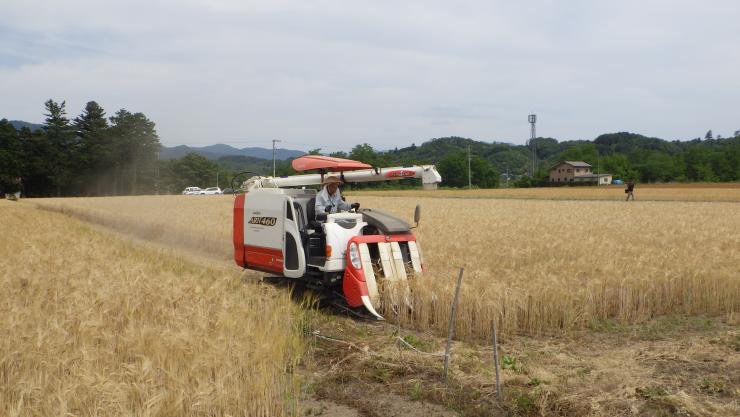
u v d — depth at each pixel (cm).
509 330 745
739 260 1049
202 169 10800
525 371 593
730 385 551
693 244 1369
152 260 1152
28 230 1706
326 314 866
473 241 1348
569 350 682
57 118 8725
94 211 2894
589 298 810
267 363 538
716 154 12888
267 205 988
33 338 510
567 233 1555
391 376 592
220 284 789
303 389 556
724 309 892
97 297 664
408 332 764
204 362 482
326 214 898
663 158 13288
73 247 1166
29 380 439
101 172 8756
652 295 870
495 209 2950
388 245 858
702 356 641
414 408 515
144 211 2702
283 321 717
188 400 435
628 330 774
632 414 486
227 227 1825
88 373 436
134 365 456
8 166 8162
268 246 986
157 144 8912
